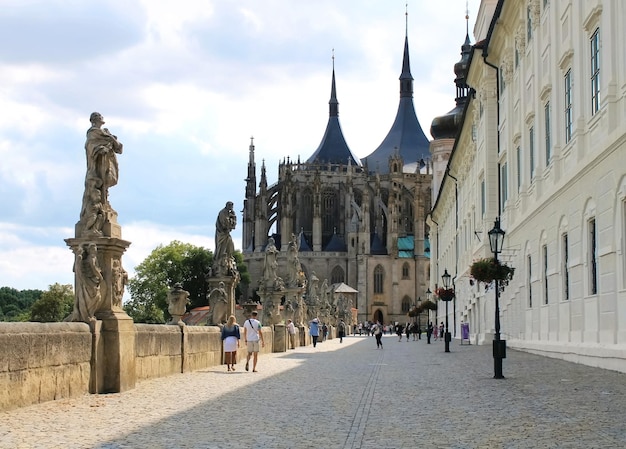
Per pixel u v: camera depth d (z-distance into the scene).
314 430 15.70
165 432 15.26
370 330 165.00
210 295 38.53
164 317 175.38
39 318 156.50
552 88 38.34
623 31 27.45
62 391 19.75
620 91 27.89
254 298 199.50
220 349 37.00
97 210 22.19
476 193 70.31
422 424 16.45
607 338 29.45
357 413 18.42
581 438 14.07
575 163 34.31
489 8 71.94
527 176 47.03
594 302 31.27
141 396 21.44
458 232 93.00
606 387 22.84
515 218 51.91
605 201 29.20
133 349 23.36
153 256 181.88
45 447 13.23
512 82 52.75
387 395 22.75
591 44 31.97
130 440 14.20
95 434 14.77
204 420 17.06
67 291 160.38
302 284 75.06
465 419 17.06
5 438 14.08
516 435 14.63
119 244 22.41
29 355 18.11
